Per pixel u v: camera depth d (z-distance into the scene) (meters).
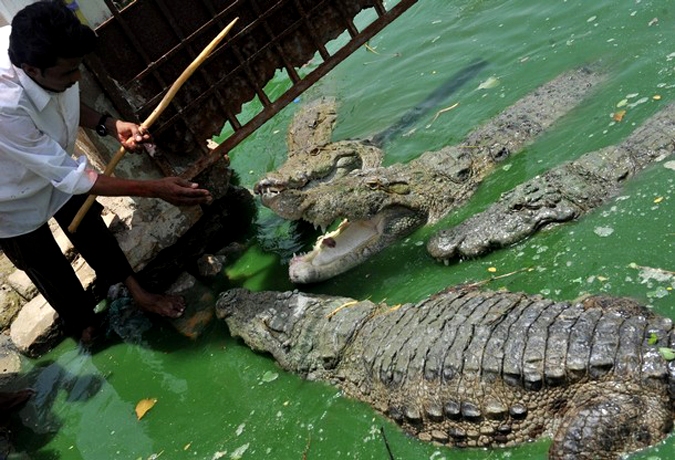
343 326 4.77
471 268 5.24
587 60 6.91
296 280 5.88
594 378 3.51
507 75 7.49
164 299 6.20
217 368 5.50
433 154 6.34
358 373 4.50
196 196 5.34
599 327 3.65
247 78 6.24
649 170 5.11
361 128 8.07
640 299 4.16
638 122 5.63
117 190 4.97
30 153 4.58
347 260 5.88
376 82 8.98
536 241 5.12
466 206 5.99
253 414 4.89
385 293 5.45
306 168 7.17
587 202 5.12
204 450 4.77
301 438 4.50
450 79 8.10
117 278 6.03
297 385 4.95
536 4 8.58
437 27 9.47
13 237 5.36
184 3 5.82
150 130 6.02
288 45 6.29
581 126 6.07
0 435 5.63
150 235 6.51
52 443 5.41
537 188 5.30
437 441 3.99
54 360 6.35
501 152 6.23
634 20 7.05
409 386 4.05
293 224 6.99
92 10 5.56
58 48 4.25
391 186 5.85
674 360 3.35
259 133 9.15
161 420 5.22
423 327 4.22
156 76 5.91
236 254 6.87
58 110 4.78
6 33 4.54
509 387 3.70
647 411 3.35
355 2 6.31
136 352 6.03
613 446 3.32
